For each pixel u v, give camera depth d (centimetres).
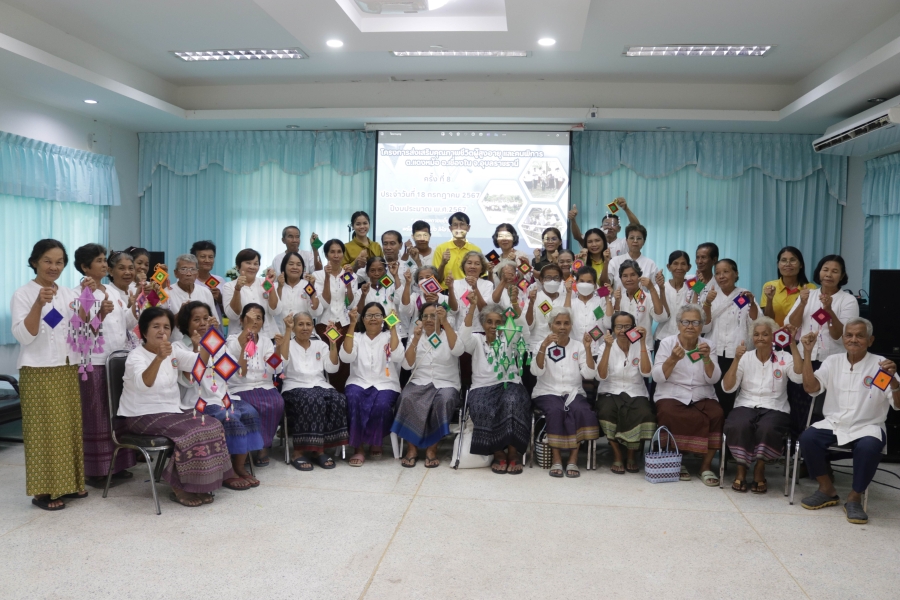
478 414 400
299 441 395
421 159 707
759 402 378
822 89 546
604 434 403
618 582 257
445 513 326
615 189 707
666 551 287
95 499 340
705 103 664
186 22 526
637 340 402
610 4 475
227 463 341
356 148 727
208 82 692
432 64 620
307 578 256
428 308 412
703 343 382
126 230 735
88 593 242
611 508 338
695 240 703
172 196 746
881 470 415
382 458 422
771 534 308
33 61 496
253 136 735
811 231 696
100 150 692
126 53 602
